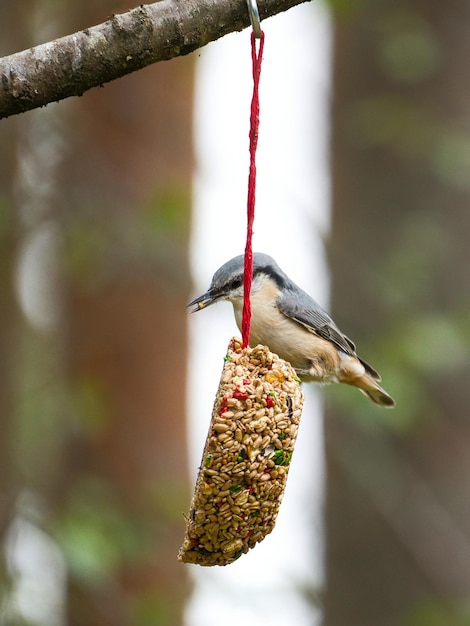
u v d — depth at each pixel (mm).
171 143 14930
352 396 12211
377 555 13070
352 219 13484
